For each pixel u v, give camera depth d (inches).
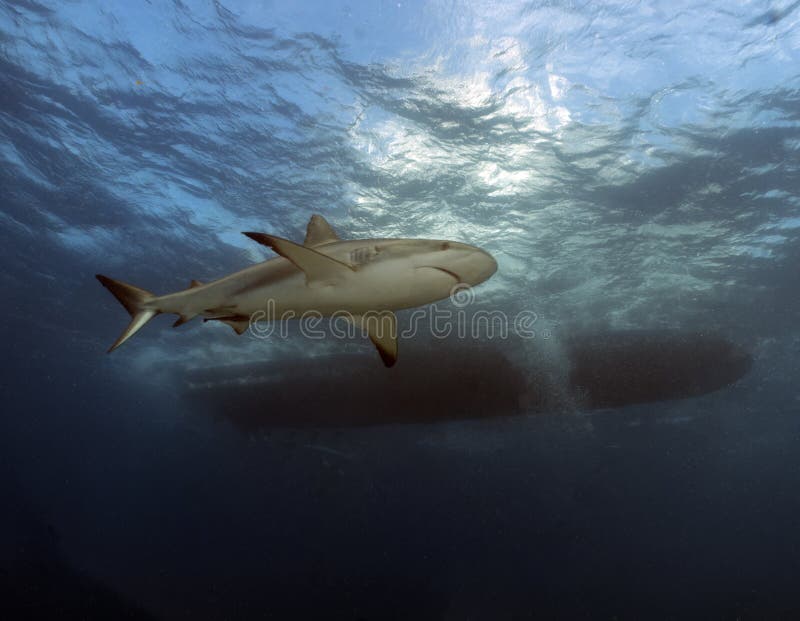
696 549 3267.7
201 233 543.2
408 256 93.4
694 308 612.7
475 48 347.9
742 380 858.8
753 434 1217.4
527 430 1045.8
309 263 91.7
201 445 1492.4
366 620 1131.9
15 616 811.4
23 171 490.3
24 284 723.4
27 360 1039.6
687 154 413.7
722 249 515.2
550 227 498.0
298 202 484.4
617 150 416.2
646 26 327.9
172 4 332.2
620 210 473.4
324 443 1099.3
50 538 995.9
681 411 1007.6
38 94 401.4
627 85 366.0
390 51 352.8
